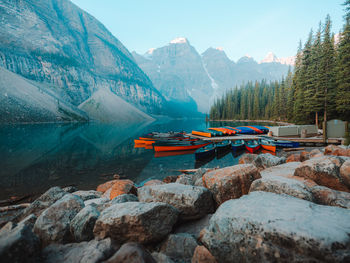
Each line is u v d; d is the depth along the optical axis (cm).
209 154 2089
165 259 322
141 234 344
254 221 260
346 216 254
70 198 501
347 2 2384
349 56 2703
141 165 1903
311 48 4066
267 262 224
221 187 498
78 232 390
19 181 1455
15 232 302
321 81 3422
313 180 502
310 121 3844
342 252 192
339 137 2359
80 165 1923
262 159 1162
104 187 1102
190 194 459
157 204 382
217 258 271
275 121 7488
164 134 3959
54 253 353
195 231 412
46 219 428
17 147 2995
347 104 2809
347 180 442
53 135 4847
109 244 335
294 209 280
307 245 207
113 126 9269
